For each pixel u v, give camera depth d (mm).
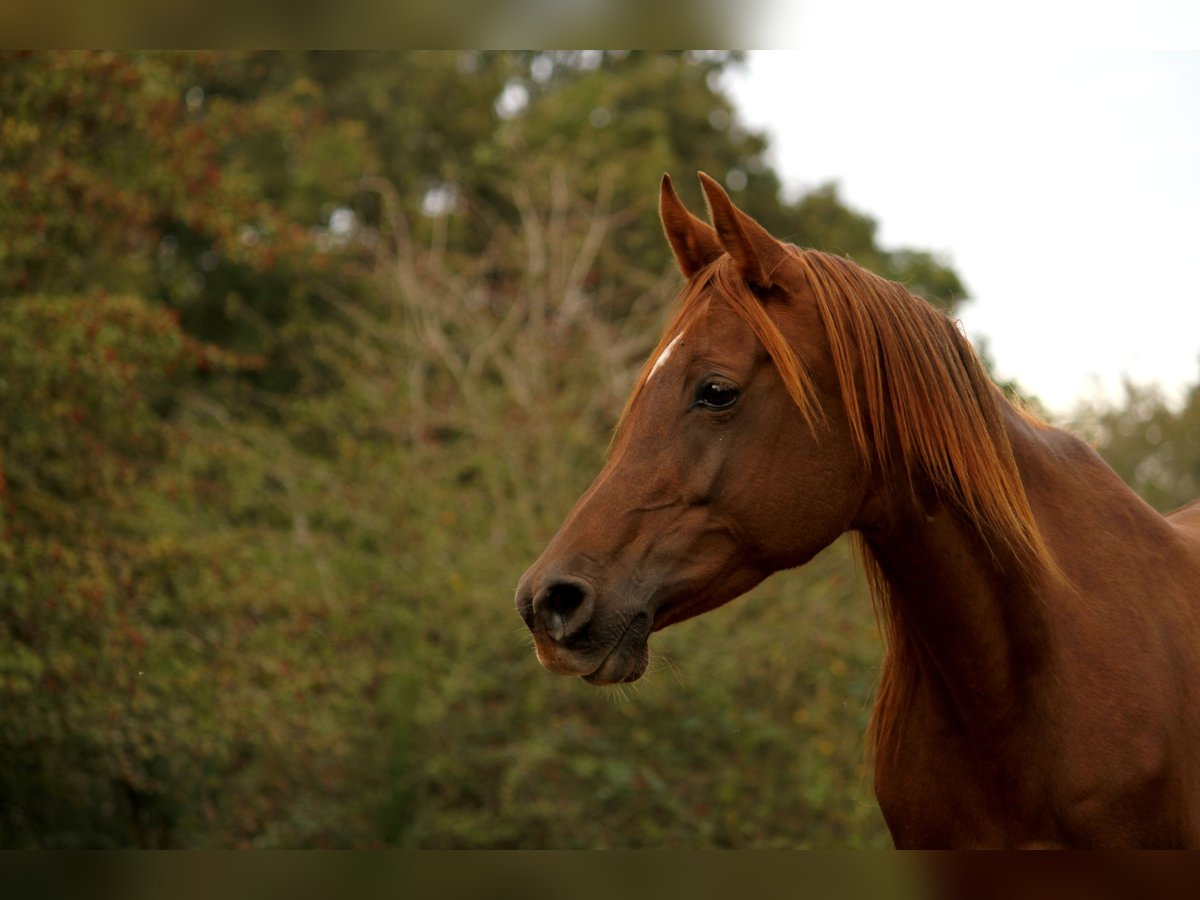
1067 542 2932
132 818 8078
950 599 2838
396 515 9109
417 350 11133
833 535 2756
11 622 6828
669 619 2697
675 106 19641
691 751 8219
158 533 7809
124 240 10016
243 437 9969
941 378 2789
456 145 18453
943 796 2957
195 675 7113
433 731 8328
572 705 8406
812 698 8266
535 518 9219
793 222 19984
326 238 14461
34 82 7363
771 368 2699
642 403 2750
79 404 7246
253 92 16797
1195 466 13836
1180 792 2746
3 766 7152
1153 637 2828
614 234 15656
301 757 8234
